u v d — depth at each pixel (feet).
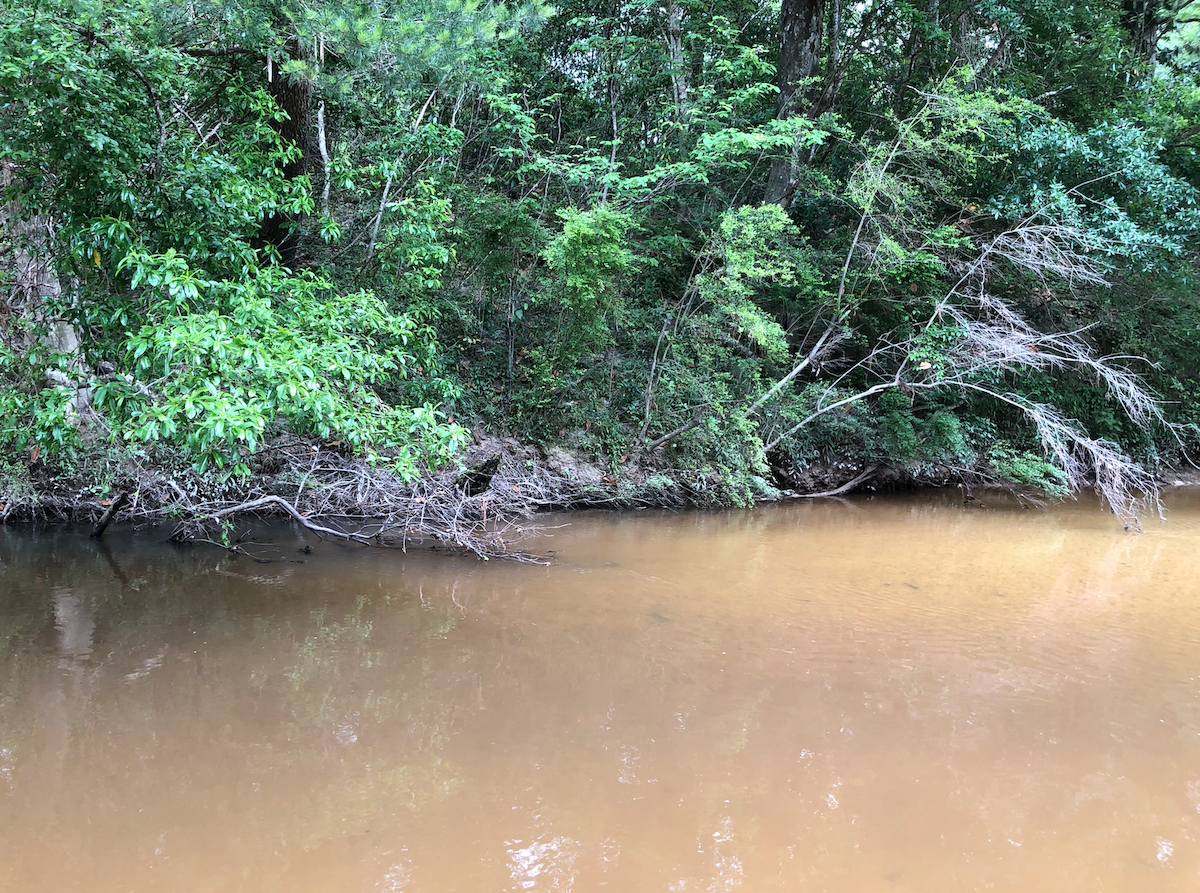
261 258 29.22
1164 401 43.06
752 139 33.99
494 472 30.04
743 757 11.84
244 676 14.46
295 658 15.38
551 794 10.64
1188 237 38.86
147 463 24.23
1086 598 21.43
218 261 20.95
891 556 26.05
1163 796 11.05
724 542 27.37
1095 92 46.96
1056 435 36.83
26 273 25.59
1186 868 9.36
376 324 21.13
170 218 20.36
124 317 18.37
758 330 32.50
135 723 12.48
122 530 25.30
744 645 16.85
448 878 8.77
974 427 42.24
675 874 8.96
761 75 45.88
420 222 28.91
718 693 14.25
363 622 17.58
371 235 32.78
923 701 14.15
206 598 18.93
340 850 9.25
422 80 32.89
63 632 16.40
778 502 37.17
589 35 46.37
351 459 27.20
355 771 11.16
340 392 20.18
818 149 41.60
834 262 40.34
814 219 43.06
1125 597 21.65
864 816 10.33
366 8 24.12
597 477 33.04
